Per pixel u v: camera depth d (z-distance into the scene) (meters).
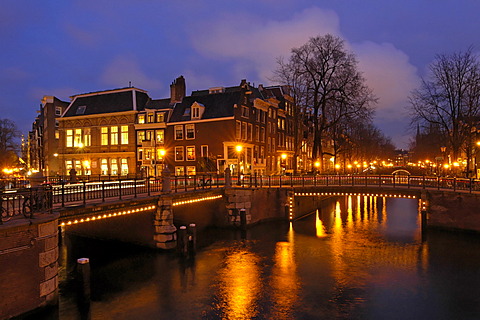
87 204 15.86
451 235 25.05
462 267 18.61
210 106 43.28
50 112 57.91
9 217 11.88
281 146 53.53
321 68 39.88
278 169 51.88
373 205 46.28
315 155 39.72
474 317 13.26
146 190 23.83
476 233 24.64
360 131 68.31
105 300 14.73
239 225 28.12
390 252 21.53
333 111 41.19
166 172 21.53
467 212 25.02
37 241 11.91
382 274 17.77
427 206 26.66
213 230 28.06
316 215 36.78
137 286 16.27
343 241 24.41
